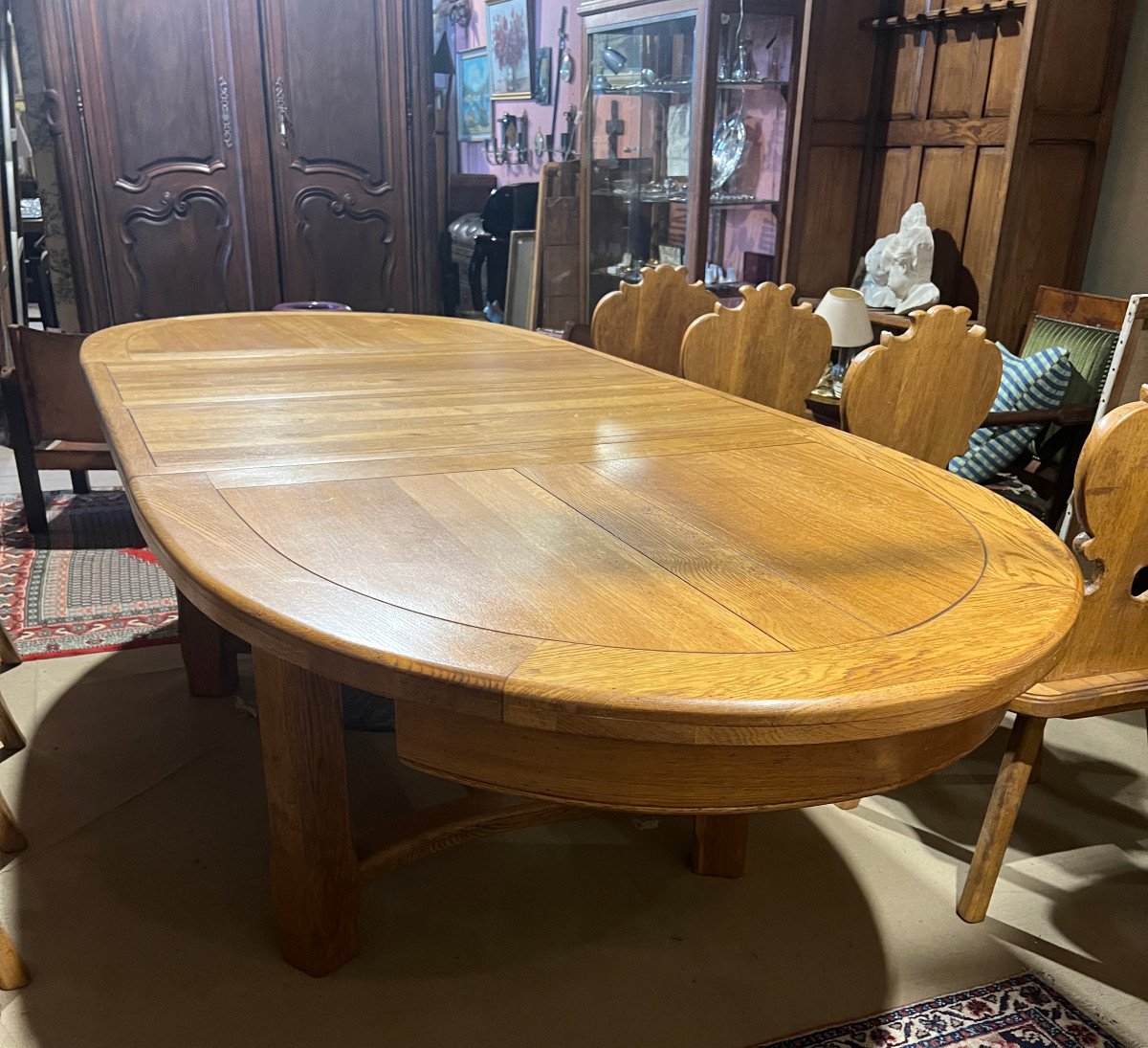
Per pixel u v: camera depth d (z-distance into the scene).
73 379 3.09
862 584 1.08
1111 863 1.84
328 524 1.21
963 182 3.31
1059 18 2.88
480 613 0.99
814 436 1.66
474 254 5.85
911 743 0.93
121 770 2.04
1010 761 1.59
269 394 1.89
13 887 1.70
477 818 1.62
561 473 1.44
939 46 3.35
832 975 1.56
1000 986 1.55
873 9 3.52
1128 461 1.43
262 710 1.40
